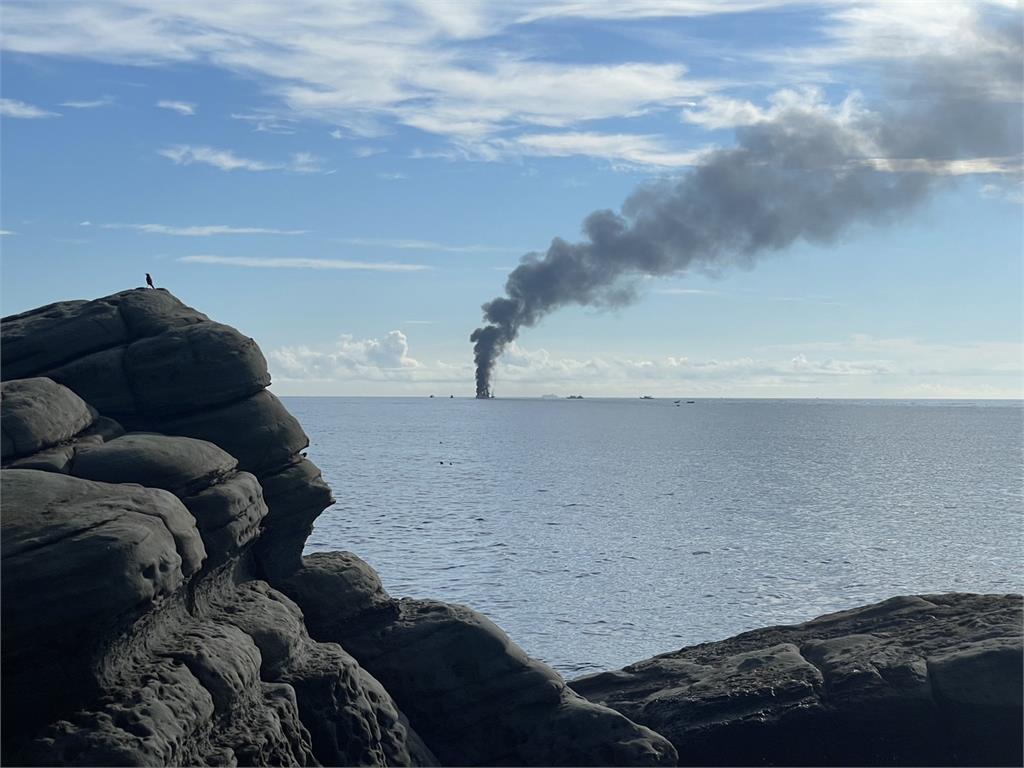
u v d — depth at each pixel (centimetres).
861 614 4059
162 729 2203
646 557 7975
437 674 3394
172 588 2370
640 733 3391
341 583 3503
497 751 3366
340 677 2948
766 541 8881
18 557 2155
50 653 2164
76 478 2486
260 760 2433
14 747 2134
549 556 7938
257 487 3184
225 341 3412
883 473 16300
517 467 17000
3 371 3184
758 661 3759
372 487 13238
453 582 6894
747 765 3525
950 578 7294
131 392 3259
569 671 4978
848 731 3497
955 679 3466
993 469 17238
